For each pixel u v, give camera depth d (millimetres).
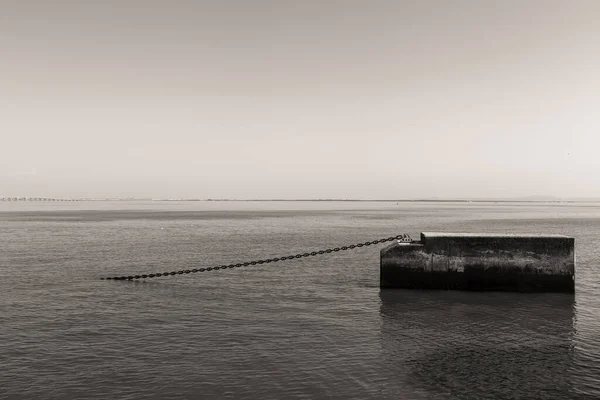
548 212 155625
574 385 9539
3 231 54531
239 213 139125
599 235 48688
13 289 19359
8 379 9773
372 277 22500
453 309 15672
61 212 142500
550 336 12852
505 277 17938
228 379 9766
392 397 8969
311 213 140000
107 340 12398
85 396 8961
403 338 12625
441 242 18188
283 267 25750
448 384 9578
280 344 12070
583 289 19188
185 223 76812
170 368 10367
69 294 18391
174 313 15367
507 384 9594
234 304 16703
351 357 11125
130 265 26484
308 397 8938
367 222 81938
